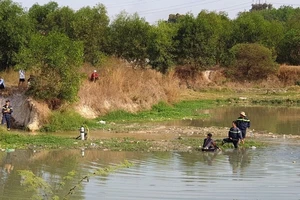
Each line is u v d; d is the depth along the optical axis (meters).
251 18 124.62
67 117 46.41
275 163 31.67
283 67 105.06
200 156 33.81
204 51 98.06
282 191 24.45
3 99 47.25
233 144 37.78
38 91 46.22
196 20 99.62
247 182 26.17
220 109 71.62
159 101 63.69
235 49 105.50
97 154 33.50
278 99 85.69
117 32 87.94
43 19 96.75
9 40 60.56
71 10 83.81
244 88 99.00
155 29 92.00
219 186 25.23
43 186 18.39
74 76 47.59
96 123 49.25
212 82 99.19
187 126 50.69
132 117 55.88
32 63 46.09
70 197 22.39
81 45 49.00
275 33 119.50
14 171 27.75
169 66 90.38
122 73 61.47
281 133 47.00
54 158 31.80
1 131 38.88
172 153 34.69
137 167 29.44
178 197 23.02
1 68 61.22
